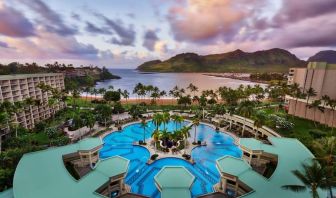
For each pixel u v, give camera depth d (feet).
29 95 248.93
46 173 114.83
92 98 531.50
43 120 264.11
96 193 100.32
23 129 205.16
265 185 107.34
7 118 177.88
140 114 304.09
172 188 104.53
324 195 97.30
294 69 328.08
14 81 221.87
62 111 311.06
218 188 133.80
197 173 156.76
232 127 257.34
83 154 149.28
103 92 453.58
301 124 250.16
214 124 275.39
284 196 98.73
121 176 120.37
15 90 222.28
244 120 234.38
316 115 256.11
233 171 120.98
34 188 101.81
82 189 102.99
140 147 203.92
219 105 318.24
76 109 290.76
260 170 151.12
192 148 200.03
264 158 153.99
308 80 298.56
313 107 254.47
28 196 96.22
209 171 159.94
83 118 233.35
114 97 372.58
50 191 100.48
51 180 108.99
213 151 196.65
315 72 288.92
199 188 137.80
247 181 111.14
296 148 151.64
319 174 79.92
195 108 369.71
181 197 98.27
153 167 165.27
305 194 99.09
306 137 190.08
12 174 123.13
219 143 215.72
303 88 305.32
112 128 250.16
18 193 97.66
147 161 174.09
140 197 115.85
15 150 146.51
